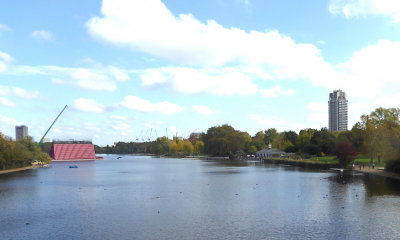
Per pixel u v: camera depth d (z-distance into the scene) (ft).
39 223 165.68
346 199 219.41
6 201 230.48
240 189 280.51
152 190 282.56
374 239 134.21
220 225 158.30
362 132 494.18
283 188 280.10
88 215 182.70
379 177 345.72
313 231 146.10
